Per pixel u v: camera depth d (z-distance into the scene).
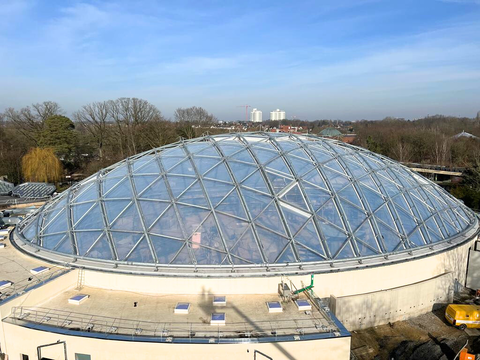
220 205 22.44
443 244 25.61
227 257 20.52
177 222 21.80
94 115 98.94
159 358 15.78
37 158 69.25
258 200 22.91
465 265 27.14
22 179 79.44
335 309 20.58
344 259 21.42
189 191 23.48
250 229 21.58
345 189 25.25
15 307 17.59
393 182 28.70
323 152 29.23
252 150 27.53
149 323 17.11
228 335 16.22
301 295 19.94
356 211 24.11
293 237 21.62
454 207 31.94
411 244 24.16
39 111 95.62
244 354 15.82
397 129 147.38
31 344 16.77
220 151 27.41
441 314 24.00
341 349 16.22
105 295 19.73
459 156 97.44
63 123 86.94
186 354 15.73
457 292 26.64
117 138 95.06
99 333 16.25
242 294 19.92
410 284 23.02
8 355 17.27
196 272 19.83
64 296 19.50
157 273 19.77
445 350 20.41
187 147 29.28
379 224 24.12
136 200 23.31
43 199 56.88
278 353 15.93
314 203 23.48
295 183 24.31
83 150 98.50
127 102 100.19
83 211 24.59
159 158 27.92
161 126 97.00
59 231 24.12
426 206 28.42
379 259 22.23
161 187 24.16
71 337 16.16
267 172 24.91
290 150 28.03
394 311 22.47
